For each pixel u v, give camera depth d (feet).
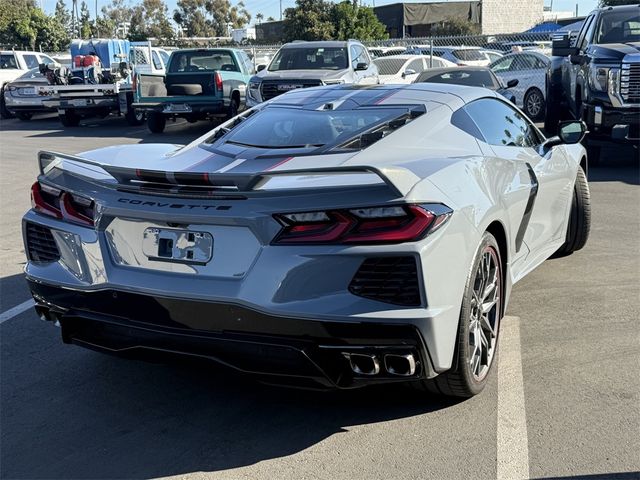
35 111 70.18
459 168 11.48
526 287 17.75
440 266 10.09
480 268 11.67
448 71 45.80
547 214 16.58
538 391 12.21
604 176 33.73
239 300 10.11
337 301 9.85
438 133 13.44
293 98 15.79
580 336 14.56
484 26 147.33
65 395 12.62
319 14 107.86
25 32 156.15
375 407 11.92
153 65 67.41
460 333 10.84
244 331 10.23
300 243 9.96
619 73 33.17
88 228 11.50
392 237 9.75
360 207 9.78
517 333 14.79
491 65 63.26
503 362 13.38
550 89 43.91
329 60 51.65
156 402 12.33
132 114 62.08
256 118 14.84
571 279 18.26
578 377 12.70
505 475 9.82
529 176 14.56
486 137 14.48
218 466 10.31
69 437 11.19
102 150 14.57
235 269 10.32
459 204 10.71
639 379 12.57
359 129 13.37
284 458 10.47
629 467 9.91
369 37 107.76
